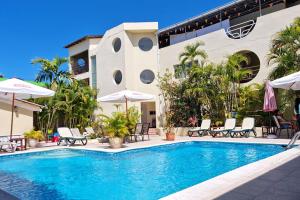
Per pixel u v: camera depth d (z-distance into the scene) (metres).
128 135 15.17
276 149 12.13
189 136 18.72
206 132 18.52
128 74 24.06
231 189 5.38
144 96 17.44
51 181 8.19
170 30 24.19
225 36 20.14
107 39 25.98
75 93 22.44
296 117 14.41
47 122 21.80
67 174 9.05
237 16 22.08
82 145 15.50
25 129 17.16
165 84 21.64
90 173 9.11
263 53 18.11
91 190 7.17
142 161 10.95
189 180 7.88
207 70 18.88
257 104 17.42
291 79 12.17
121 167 9.91
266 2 19.98
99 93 26.56
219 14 21.66
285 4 20.11
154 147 13.73
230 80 18.00
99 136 18.92
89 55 28.98
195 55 20.25
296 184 5.61
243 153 12.02
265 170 6.85
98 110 26.30
